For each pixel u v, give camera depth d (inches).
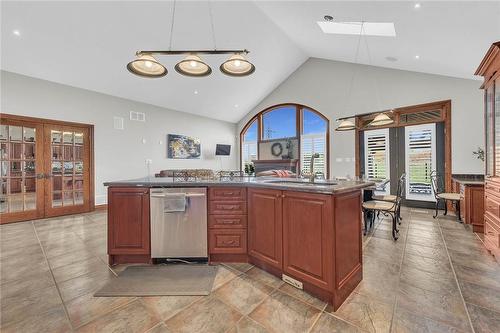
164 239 91.0
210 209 90.7
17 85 162.7
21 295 69.6
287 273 74.9
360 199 77.0
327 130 257.9
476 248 104.7
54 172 180.4
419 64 178.5
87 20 136.1
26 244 115.0
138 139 232.4
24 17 125.7
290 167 278.5
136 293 70.4
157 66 92.2
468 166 174.1
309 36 193.5
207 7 151.1
